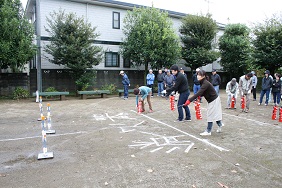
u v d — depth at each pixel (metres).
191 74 22.52
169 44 16.81
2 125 7.29
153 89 17.31
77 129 6.85
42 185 3.51
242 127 7.23
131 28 17.09
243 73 23.95
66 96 15.34
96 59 14.87
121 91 15.70
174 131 6.67
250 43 20.28
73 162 4.40
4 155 4.77
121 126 7.26
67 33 14.10
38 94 12.69
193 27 19.70
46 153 4.68
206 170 4.07
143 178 3.74
